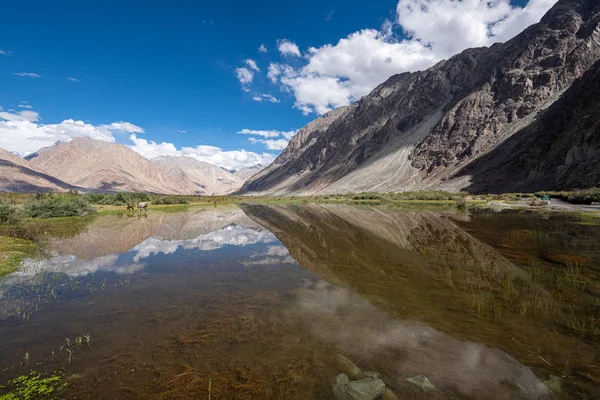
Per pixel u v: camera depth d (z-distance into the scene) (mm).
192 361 5840
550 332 6973
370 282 10867
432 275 11680
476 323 7461
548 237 19906
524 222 28438
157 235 23141
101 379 5285
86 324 7492
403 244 18391
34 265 13789
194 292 9953
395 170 157625
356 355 6023
